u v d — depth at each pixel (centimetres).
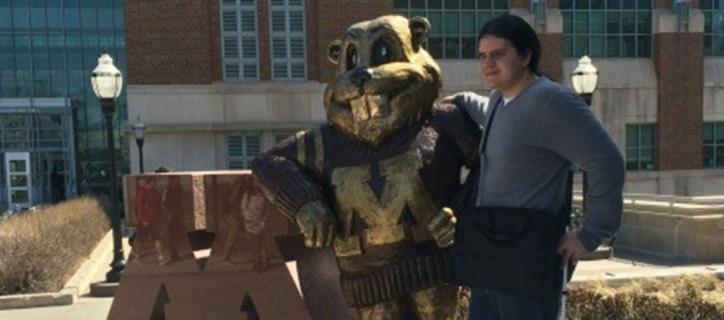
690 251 1297
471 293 334
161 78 2164
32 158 3431
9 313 908
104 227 1714
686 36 2516
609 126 2481
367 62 361
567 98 274
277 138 2244
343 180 367
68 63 3578
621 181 266
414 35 378
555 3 2433
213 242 544
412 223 364
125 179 532
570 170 298
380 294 371
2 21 3478
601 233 270
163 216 516
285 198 366
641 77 2503
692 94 2530
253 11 2225
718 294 646
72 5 3569
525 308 293
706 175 2545
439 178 369
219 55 2211
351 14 2252
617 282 721
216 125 2188
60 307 941
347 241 372
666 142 2516
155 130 2158
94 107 3628
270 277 514
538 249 281
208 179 516
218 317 516
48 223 1300
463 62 2373
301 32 2256
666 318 629
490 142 300
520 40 284
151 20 2152
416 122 369
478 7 2402
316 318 495
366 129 356
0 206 3341
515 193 292
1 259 1016
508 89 291
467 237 300
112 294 1022
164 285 520
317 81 2253
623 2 2500
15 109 3388
